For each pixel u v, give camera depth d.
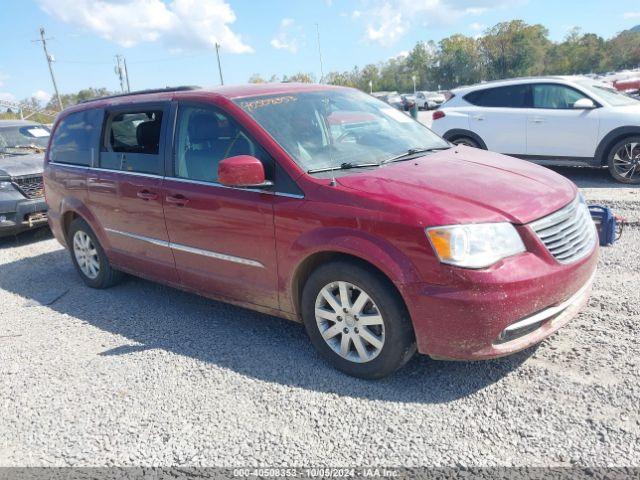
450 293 2.95
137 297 5.33
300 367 3.68
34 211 7.73
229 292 4.14
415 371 3.50
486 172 3.62
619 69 114.75
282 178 3.60
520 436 2.82
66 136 5.66
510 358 3.52
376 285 3.18
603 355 3.44
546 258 3.08
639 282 4.52
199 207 4.07
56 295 5.58
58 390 3.69
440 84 122.19
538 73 115.19
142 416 3.29
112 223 5.02
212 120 4.11
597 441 2.72
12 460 3.02
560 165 9.30
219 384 3.57
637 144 8.05
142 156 4.63
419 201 3.13
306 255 3.45
